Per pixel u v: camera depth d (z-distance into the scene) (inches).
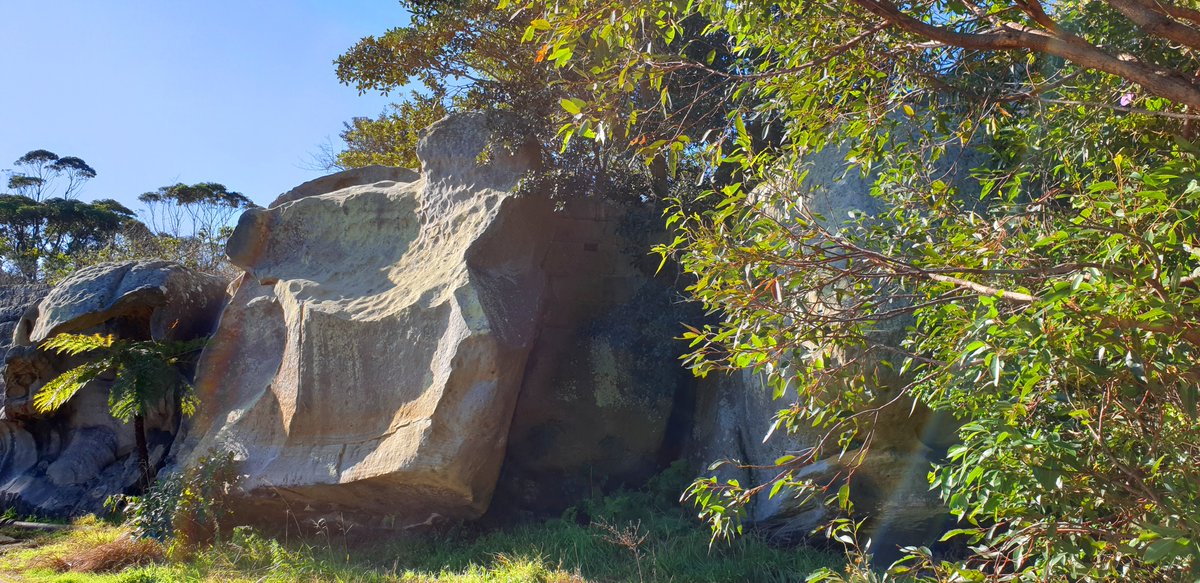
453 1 515.8
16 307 691.4
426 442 401.7
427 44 529.0
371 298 462.6
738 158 199.5
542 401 476.1
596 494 454.9
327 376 444.1
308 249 515.5
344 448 431.5
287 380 458.6
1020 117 241.1
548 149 483.5
